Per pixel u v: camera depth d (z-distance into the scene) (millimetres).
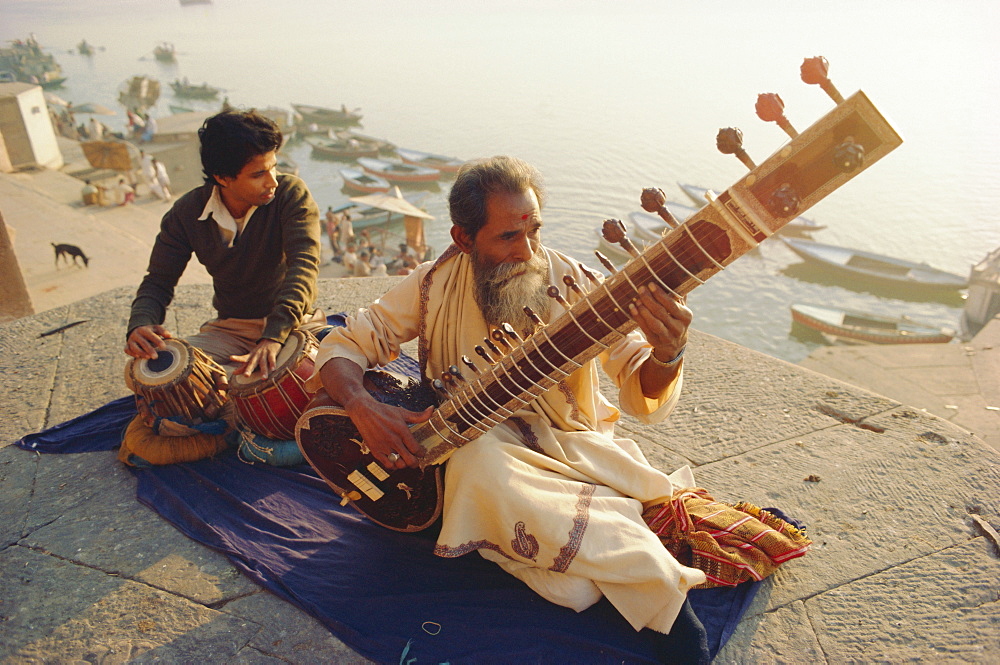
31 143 30734
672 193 48781
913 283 32031
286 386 2572
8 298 6988
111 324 4105
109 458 2834
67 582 2182
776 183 1428
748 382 3391
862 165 1359
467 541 1899
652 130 73250
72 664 1896
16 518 2490
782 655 1896
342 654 1904
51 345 3867
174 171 38156
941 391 7156
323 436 2096
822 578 2154
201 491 2574
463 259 2039
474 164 1850
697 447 2875
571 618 1952
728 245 1521
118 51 140125
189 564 2248
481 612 1986
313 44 169250
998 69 122250
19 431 3078
